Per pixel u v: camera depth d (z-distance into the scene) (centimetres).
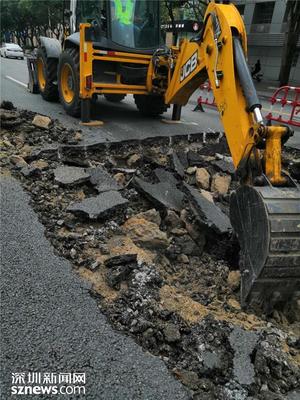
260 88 2092
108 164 505
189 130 708
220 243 361
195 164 536
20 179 435
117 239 339
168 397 202
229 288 305
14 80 1191
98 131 640
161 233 345
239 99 323
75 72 668
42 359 218
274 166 269
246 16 2919
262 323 262
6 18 4472
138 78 703
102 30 654
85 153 532
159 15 698
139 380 211
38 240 328
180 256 345
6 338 229
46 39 833
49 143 543
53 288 274
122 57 666
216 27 379
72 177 432
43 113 728
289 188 261
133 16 672
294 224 239
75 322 246
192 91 617
